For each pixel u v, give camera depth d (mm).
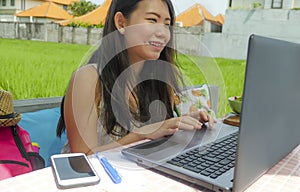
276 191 742
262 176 802
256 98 644
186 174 769
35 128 1480
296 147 1020
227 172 791
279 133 830
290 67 796
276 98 750
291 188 762
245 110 621
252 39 587
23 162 1117
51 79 2070
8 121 1153
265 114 708
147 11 1034
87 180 728
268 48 645
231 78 2145
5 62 1912
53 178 747
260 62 621
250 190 736
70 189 705
